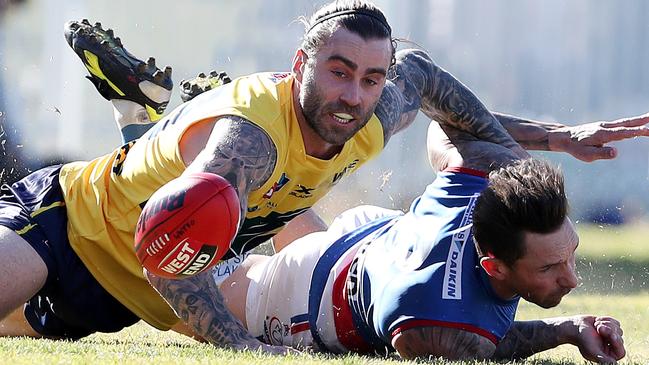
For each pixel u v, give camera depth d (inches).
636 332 786.8
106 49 799.1
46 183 655.1
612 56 1818.4
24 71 1478.8
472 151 657.0
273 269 647.1
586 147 715.4
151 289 642.8
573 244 523.2
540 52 1820.9
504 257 519.2
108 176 635.5
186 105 612.7
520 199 512.4
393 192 1572.3
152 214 494.3
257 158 542.3
